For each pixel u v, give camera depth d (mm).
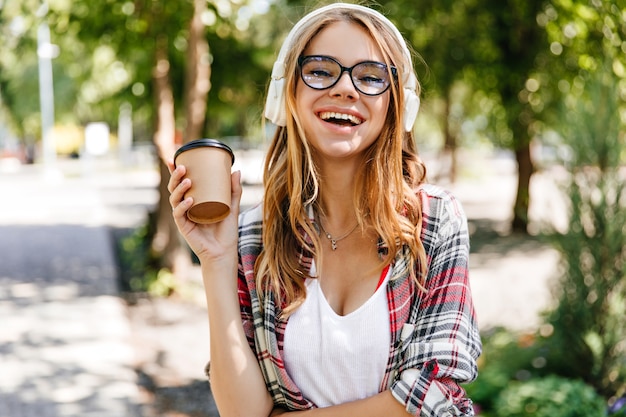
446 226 1462
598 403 3578
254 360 1435
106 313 7324
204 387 5203
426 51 11398
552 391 3623
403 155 1567
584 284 4152
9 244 12234
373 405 1363
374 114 1425
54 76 32312
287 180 1495
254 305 1445
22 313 7332
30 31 10805
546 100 11641
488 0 11047
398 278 1407
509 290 8453
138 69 10766
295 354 1409
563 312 4230
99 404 4719
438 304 1410
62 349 6023
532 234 13414
